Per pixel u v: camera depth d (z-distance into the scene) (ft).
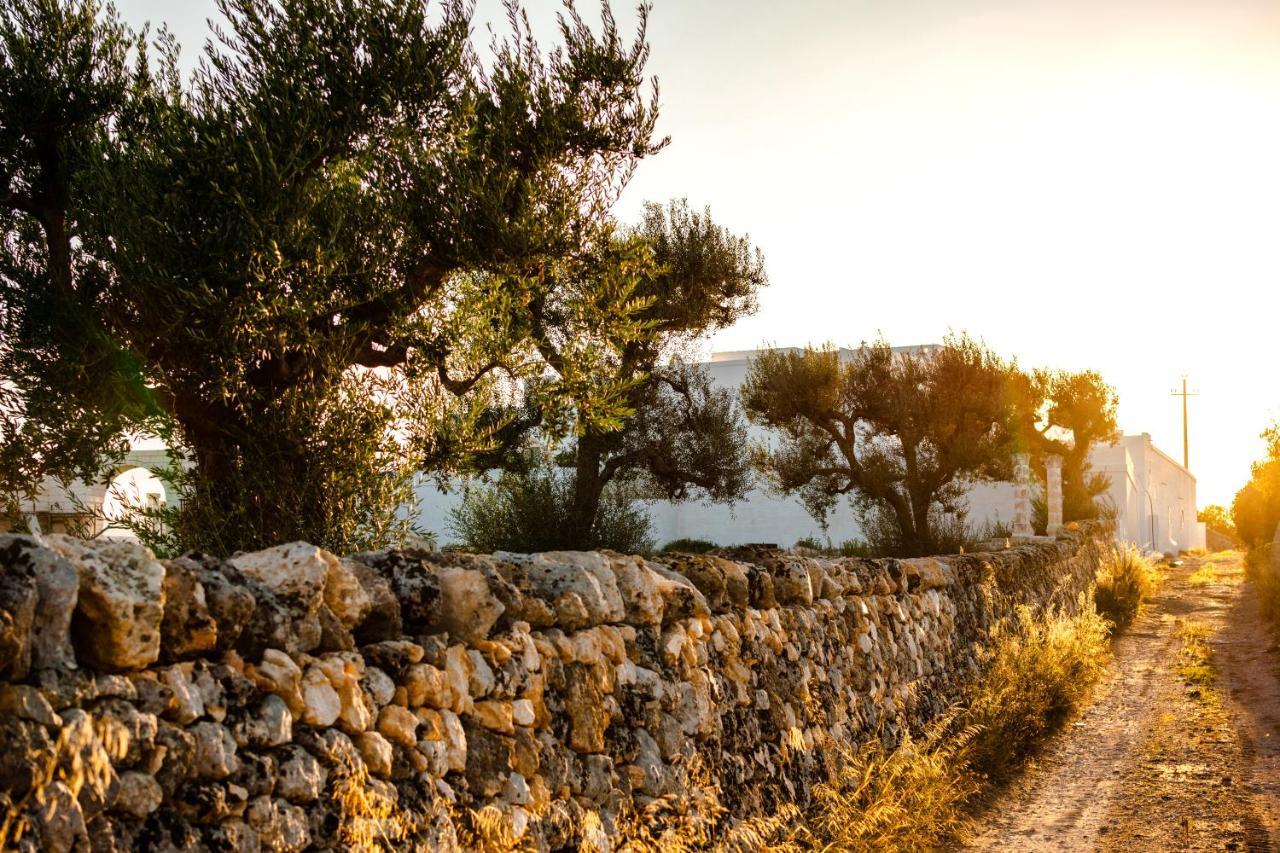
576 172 25.07
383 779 10.96
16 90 19.35
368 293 21.27
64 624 8.04
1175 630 63.36
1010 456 76.64
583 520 51.42
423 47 21.95
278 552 10.81
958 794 24.21
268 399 19.76
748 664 20.20
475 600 12.91
